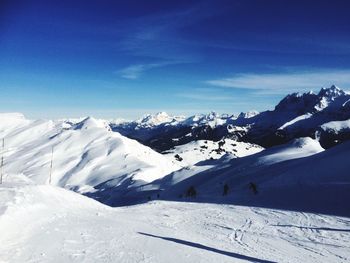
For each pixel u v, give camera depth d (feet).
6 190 82.33
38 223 66.85
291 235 83.51
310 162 196.95
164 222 97.91
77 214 88.79
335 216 106.42
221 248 65.31
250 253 63.62
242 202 149.38
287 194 151.94
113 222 82.43
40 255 48.55
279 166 225.56
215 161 467.93
